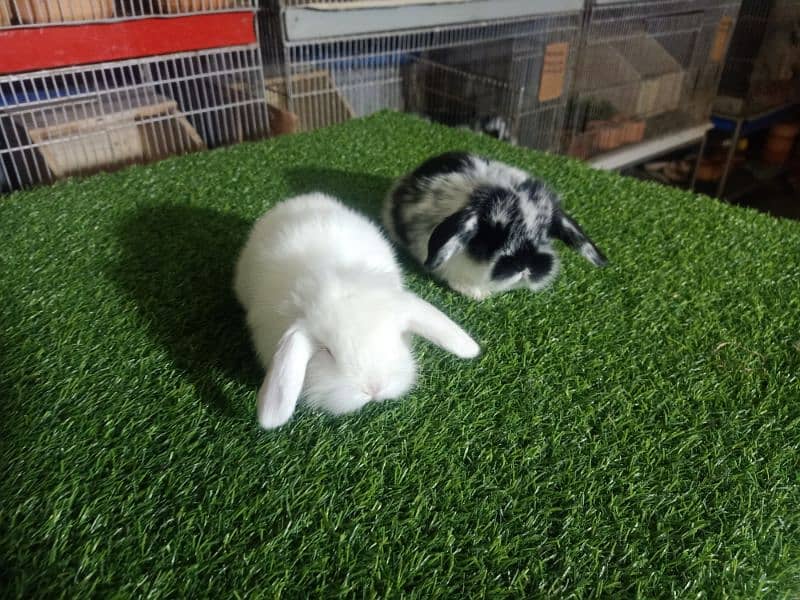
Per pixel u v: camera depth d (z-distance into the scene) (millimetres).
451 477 507
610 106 1706
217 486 487
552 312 729
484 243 708
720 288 782
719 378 626
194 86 1231
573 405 586
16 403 553
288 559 438
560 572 438
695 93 1858
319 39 1197
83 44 1000
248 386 588
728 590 424
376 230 725
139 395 570
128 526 454
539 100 1572
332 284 542
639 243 891
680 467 523
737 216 976
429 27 1305
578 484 505
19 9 935
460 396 593
